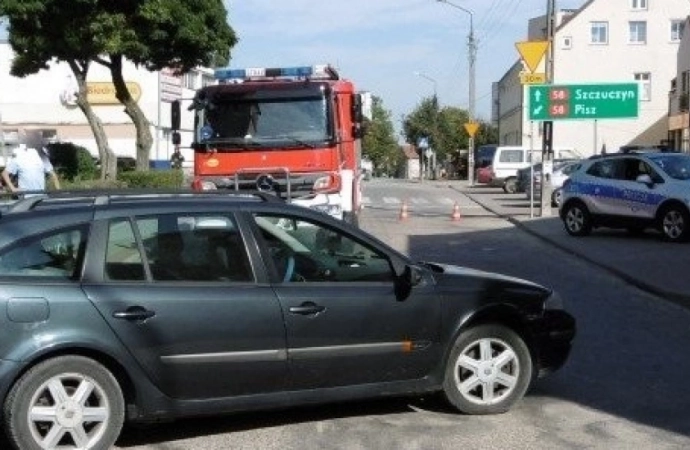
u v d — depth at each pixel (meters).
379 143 105.31
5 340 5.31
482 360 6.67
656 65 60.09
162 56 25.59
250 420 6.54
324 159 13.62
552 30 26.22
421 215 28.17
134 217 5.84
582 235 20.09
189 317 5.74
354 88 14.60
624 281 13.95
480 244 19.58
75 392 5.51
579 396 7.24
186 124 27.48
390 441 6.09
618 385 7.59
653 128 60.12
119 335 5.57
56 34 23.52
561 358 6.98
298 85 13.73
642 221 19.06
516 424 6.48
